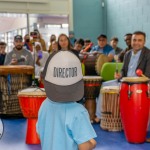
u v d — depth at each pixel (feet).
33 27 33.65
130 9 29.07
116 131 14.84
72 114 4.78
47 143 4.97
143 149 11.98
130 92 12.39
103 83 16.47
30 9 33.19
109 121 14.92
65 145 4.78
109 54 20.34
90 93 16.99
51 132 4.92
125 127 12.95
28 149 12.14
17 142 13.07
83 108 4.92
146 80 12.50
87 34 35.37
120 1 31.19
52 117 4.95
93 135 4.79
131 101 12.39
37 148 12.24
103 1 35.27
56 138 4.82
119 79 14.62
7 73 17.16
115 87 14.96
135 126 12.57
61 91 4.81
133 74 13.76
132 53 14.16
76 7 34.94
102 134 14.32
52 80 4.90
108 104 14.85
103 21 35.50
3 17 33.17
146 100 12.44
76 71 4.89
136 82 12.34
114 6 32.68
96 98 17.81
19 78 17.47
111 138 13.60
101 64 19.42
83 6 35.12
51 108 5.00
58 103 4.91
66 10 34.50
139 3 27.30
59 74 4.84
